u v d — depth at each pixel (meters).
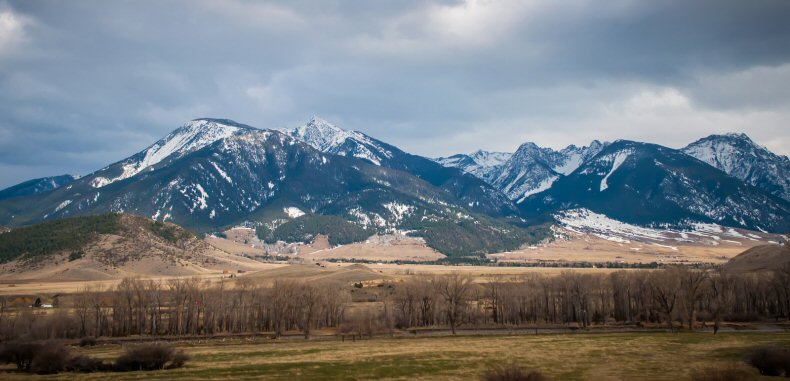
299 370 114.12
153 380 103.69
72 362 116.50
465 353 133.75
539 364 118.06
